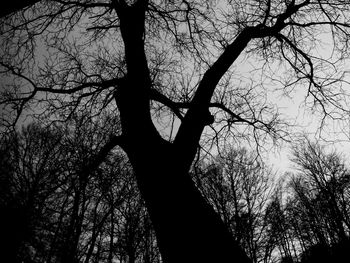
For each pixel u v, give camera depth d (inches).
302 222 880.3
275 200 721.6
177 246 82.7
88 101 202.4
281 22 176.6
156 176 101.3
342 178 806.5
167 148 114.1
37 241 424.2
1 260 397.1
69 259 411.8
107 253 579.8
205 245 81.5
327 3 207.0
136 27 149.9
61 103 211.5
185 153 113.7
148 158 107.6
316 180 832.3
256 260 622.8
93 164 146.9
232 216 608.7
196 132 121.2
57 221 425.4
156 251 568.1
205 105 129.0
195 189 101.8
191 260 78.8
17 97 203.0
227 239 86.7
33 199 398.6
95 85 172.2
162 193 96.1
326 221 823.7
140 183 105.5
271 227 695.7
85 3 198.8
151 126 121.6
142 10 155.6
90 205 496.1
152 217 95.7
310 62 201.2
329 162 839.1
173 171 103.3
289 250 906.1
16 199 429.7
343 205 771.4
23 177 463.5
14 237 406.3
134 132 117.6
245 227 612.4
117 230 559.2
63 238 419.5
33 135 454.6
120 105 131.6
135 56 141.3
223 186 617.9
